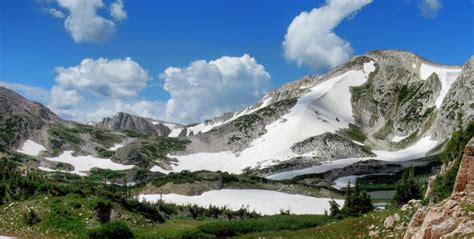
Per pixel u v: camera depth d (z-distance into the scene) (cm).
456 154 7281
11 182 9525
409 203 6412
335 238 6619
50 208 8306
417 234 4519
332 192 15912
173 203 12462
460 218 4116
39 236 7625
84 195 8969
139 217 8881
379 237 5959
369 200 10231
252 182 15962
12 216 8375
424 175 19412
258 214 11988
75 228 7788
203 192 14650
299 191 15500
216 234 8956
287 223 9719
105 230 7600
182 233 8406
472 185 4575
